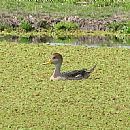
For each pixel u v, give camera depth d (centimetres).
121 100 2111
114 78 2345
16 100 2083
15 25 3581
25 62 2536
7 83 2250
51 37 3416
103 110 2019
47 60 2581
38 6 4047
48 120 1930
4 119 1930
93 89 2209
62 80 2300
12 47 2814
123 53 2759
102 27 3634
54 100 2089
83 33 3547
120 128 1892
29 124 1897
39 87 2214
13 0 4144
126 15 3862
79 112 1995
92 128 1883
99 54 2720
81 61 2586
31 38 3350
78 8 4038
